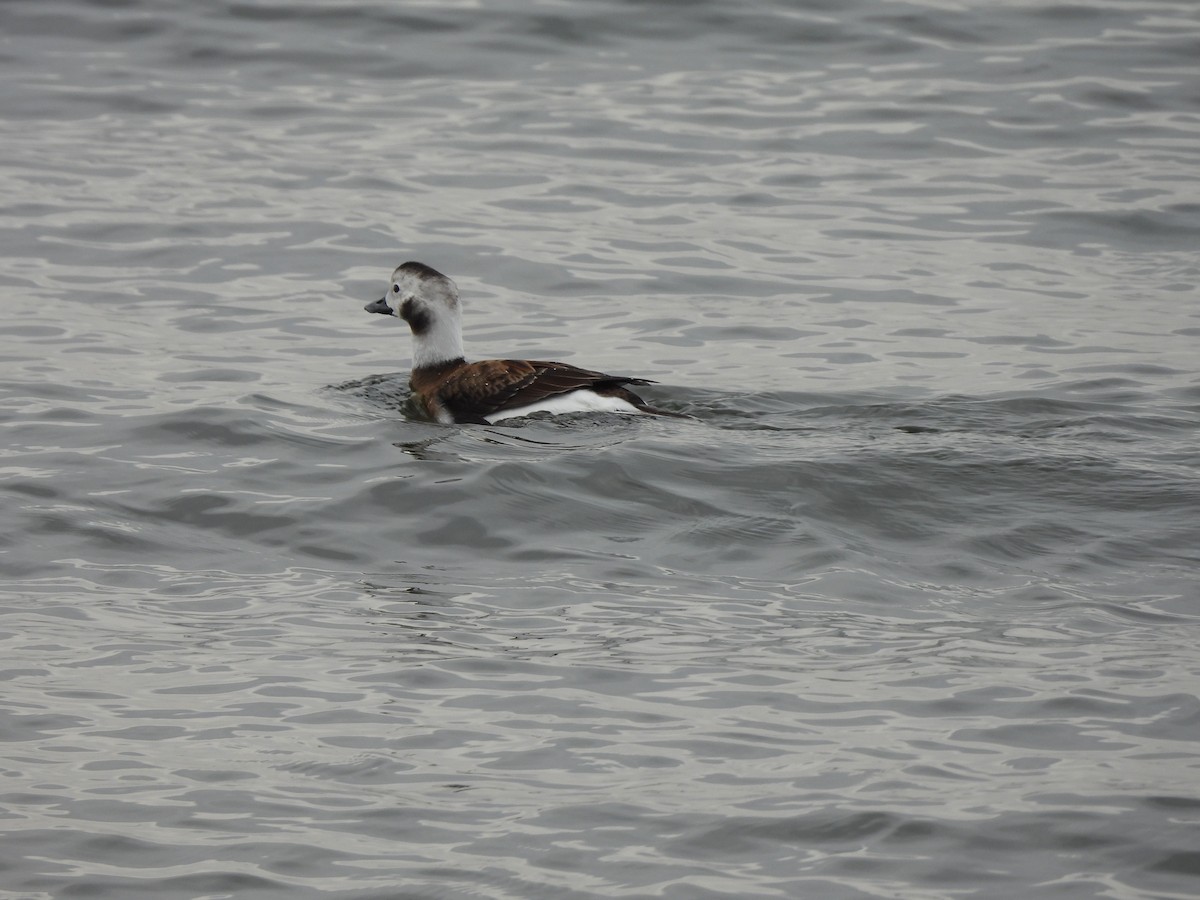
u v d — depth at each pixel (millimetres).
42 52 26984
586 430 15398
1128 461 14414
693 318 19312
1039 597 11750
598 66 27047
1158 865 8266
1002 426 15492
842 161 24000
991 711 9953
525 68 26953
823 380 17219
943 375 17359
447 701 10250
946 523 13148
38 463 14367
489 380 16219
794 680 10453
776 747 9602
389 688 10430
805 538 12828
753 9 28734
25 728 9898
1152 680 10305
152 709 10172
